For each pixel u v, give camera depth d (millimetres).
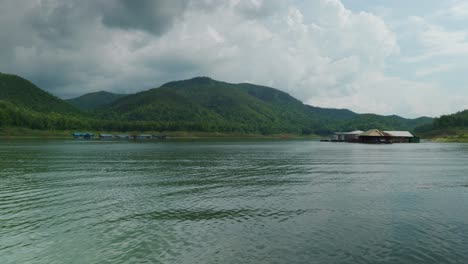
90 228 23109
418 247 19172
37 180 43938
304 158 79688
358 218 25109
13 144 139250
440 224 23453
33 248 19516
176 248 19328
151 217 25797
